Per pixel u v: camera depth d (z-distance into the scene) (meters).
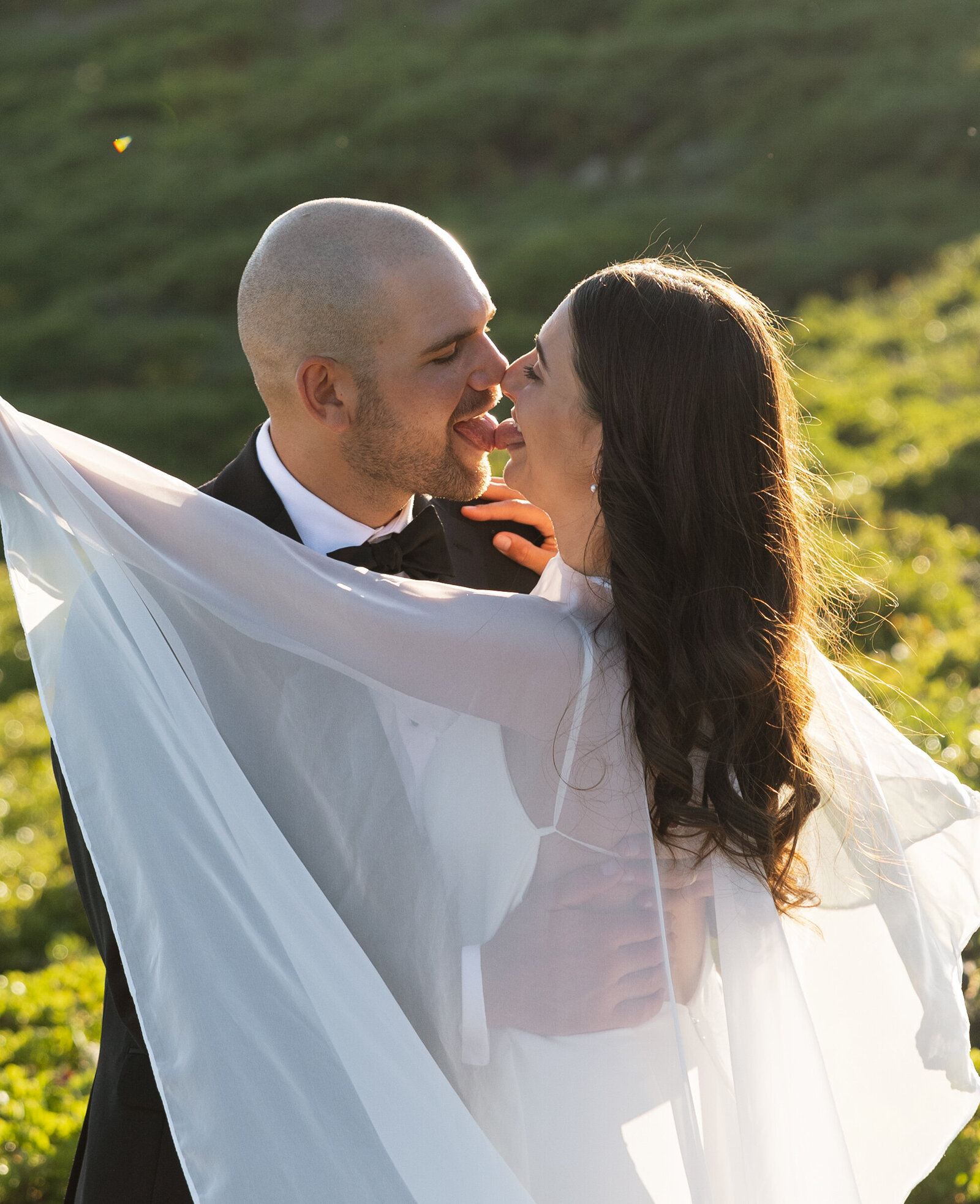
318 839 1.92
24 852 6.24
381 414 2.20
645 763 1.87
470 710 1.87
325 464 2.26
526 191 20.08
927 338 12.18
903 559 7.74
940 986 2.04
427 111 22.23
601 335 1.88
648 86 21.84
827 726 2.09
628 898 1.83
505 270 16.41
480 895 1.86
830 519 8.02
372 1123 1.75
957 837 2.19
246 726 1.93
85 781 1.83
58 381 17.31
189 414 15.00
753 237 16.83
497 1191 1.72
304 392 2.19
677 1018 1.79
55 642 1.88
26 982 4.90
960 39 20.61
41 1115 3.82
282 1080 1.75
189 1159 1.73
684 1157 1.74
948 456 9.12
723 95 20.94
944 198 16.59
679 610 1.86
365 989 1.78
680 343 1.85
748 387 1.87
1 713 8.46
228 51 27.86
